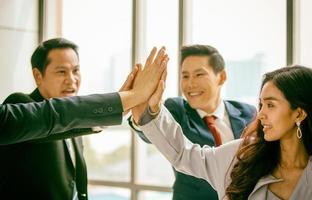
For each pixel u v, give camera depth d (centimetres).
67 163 175
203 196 205
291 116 137
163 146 156
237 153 148
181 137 160
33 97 181
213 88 228
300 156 143
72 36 379
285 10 295
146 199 366
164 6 342
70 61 178
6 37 377
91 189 388
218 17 310
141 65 142
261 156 144
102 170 383
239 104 241
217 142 217
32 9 400
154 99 145
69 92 179
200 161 155
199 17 326
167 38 341
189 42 335
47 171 164
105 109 117
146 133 156
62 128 113
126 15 362
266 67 294
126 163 371
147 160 366
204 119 225
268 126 138
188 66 230
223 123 229
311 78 138
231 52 300
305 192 133
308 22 293
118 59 358
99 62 358
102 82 357
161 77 142
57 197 167
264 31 297
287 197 136
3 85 375
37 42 404
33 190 162
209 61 229
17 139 109
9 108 108
